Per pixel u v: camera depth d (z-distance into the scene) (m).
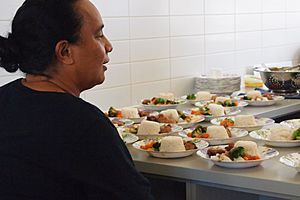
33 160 1.11
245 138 1.88
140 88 2.91
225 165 1.53
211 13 3.37
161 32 3.02
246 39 3.69
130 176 1.16
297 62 4.25
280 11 4.02
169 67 3.09
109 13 2.70
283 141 1.74
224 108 2.32
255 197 1.80
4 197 1.11
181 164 1.60
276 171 1.48
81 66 1.24
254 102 2.53
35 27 1.19
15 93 1.20
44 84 1.21
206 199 1.61
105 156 1.13
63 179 1.11
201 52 3.31
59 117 1.13
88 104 1.18
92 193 1.12
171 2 3.07
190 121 2.12
